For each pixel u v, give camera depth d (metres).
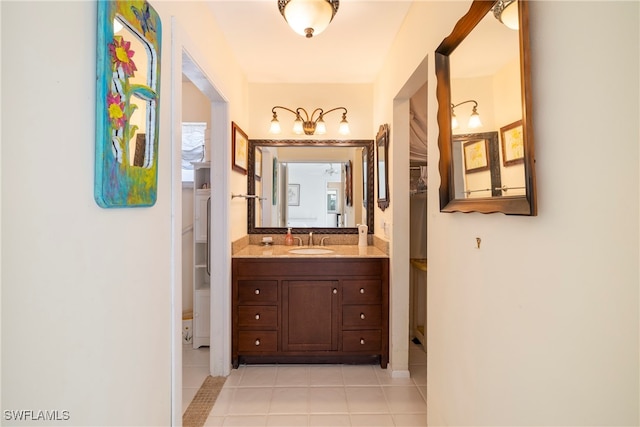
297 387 2.22
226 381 2.29
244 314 2.46
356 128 3.05
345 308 2.48
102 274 0.91
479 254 1.16
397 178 2.37
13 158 0.64
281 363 2.54
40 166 0.70
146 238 1.16
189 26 1.57
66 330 0.78
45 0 0.71
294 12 1.66
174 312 1.38
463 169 1.25
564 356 0.77
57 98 0.74
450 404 1.41
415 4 1.81
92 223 0.86
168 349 1.34
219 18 1.98
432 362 1.61
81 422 0.83
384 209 2.63
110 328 0.95
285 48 2.38
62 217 0.76
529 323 0.90
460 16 1.30
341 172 3.09
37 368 0.70
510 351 0.98
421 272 2.95
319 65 2.68
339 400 2.07
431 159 1.61
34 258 0.69
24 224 0.66
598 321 0.69
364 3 1.84
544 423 0.84
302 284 2.47
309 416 1.91
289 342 2.48
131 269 1.06
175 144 1.38
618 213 0.64
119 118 0.93
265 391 2.17
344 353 2.49
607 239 0.66
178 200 1.40
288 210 3.09
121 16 0.94
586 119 0.70
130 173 1.00
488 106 1.06
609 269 0.66
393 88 2.29
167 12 1.34
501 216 1.02
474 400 1.20
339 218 3.10
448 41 1.30
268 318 2.47
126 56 0.96
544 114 0.82
